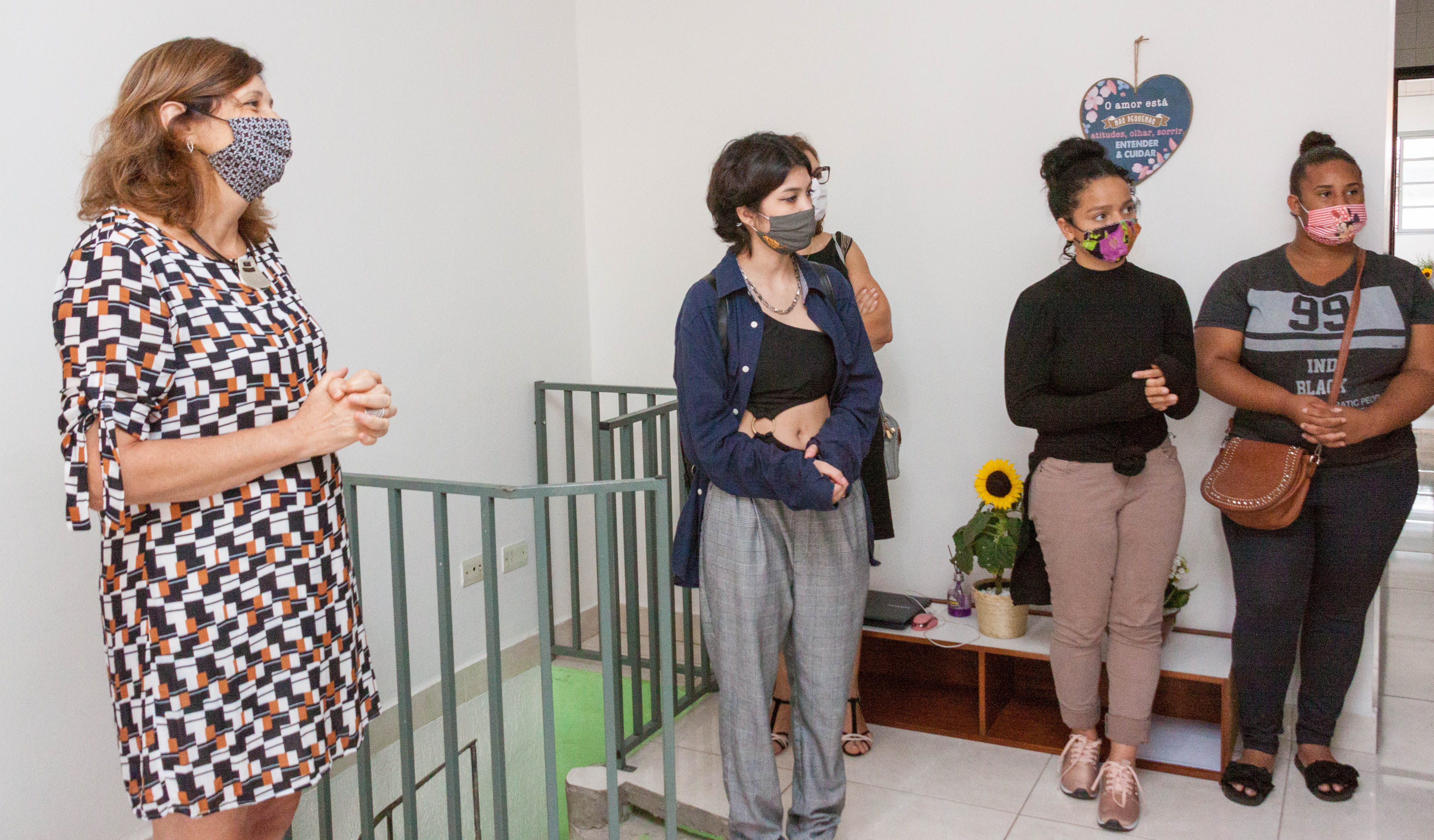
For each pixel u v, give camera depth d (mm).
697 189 3297
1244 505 2143
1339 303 2164
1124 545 2182
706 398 1717
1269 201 2572
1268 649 2268
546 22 3264
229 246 1363
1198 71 2609
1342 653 2291
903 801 2312
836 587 1834
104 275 1149
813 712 1891
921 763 2500
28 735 1888
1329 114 2488
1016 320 2211
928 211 2961
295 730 1320
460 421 2928
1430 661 3213
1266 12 2523
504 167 3082
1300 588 2238
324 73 2469
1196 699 2648
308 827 2400
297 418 1229
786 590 1819
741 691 1828
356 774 2543
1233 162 2598
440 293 2844
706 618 1865
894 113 2977
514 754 3123
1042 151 2805
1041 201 2820
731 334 1753
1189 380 2049
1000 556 2576
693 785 2307
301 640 1319
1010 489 2576
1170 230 2684
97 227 1206
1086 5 2711
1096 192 2047
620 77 3377
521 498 1640
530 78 3191
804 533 1808
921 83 2934
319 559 1345
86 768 1986
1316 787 2270
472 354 2969
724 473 1717
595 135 3439
